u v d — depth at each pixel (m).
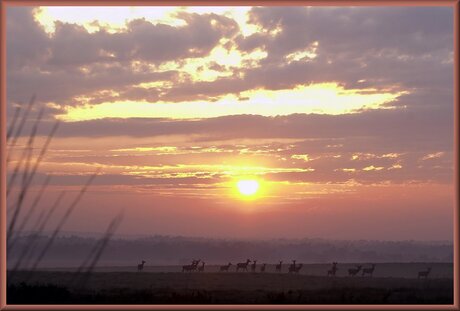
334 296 36.66
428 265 105.19
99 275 64.81
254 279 62.38
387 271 92.50
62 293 30.70
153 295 35.38
